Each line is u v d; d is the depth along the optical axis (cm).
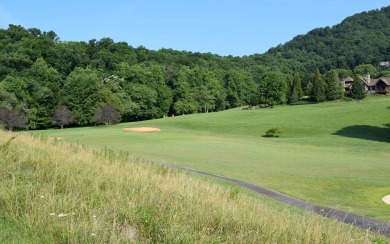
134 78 11212
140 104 10919
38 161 1278
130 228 802
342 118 7956
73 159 1465
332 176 2708
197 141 5319
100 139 5284
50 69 9900
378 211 1717
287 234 873
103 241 702
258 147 4844
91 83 9288
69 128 8581
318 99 11744
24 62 9912
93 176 1189
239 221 911
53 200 864
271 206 1438
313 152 4491
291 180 2436
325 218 1151
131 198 970
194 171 2486
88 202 920
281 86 11988
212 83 13525
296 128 7388
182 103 12331
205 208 971
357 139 5941
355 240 907
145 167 1689
